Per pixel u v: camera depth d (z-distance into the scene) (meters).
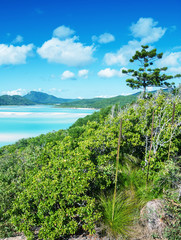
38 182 5.29
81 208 4.67
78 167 5.45
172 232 4.13
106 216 5.04
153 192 5.69
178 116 8.74
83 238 4.65
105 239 4.50
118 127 8.70
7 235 5.38
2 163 8.57
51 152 6.96
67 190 4.79
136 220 4.81
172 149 7.43
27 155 8.41
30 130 75.06
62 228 4.51
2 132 70.69
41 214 4.68
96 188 6.00
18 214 5.04
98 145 7.33
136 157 8.77
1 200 5.89
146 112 9.45
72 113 172.75
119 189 6.07
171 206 4.68
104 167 6.38
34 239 4.90
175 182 5.32
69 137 8.10
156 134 8.18
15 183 6.59
